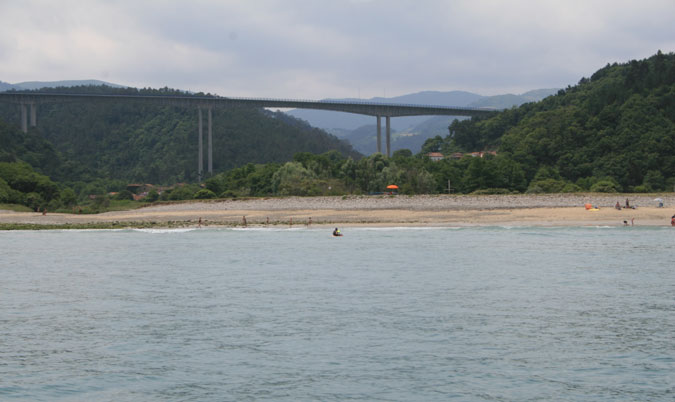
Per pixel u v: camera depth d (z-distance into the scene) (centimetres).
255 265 6575
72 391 2886
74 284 5531
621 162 19838
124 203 19088
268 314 4297
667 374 3033
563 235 9162
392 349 3475
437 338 3684
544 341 3603
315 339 3681
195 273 6091
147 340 3684
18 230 11188
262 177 19038
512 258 6900
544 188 17400
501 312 4306
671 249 7475
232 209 13988
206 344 3597
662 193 13088
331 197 14212
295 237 9450
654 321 4000
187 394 2845
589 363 3209
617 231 9619
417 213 12188
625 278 5544
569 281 5434
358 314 4275
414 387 2906
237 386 2939
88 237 9894
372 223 11312
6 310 4478
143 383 2984
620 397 2762
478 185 17350
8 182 17262
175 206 14688
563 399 2748
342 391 2864
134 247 8406
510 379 3000
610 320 4047
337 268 6297
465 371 3114
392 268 6266
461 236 9244
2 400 2773
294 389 2894
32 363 3275
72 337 3756
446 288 5184
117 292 5138
